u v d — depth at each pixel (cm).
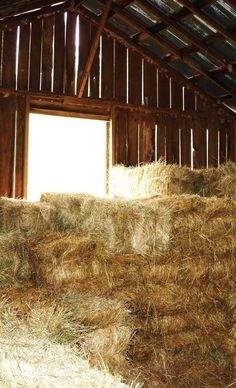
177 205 366
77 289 317
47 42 642
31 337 226
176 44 665
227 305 378
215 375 356
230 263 380
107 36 680
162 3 598
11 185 605
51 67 642
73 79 652
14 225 351
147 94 700
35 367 185
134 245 355
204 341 367
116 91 680
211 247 374
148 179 516
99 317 282
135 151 683
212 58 650
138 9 625
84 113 658
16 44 625
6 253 329
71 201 365
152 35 652
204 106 738
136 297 339
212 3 560
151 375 336
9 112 613
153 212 360
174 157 709
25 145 616
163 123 707
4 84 613
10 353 198
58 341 253
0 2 553
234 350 369
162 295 351
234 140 751
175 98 719
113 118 673
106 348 279
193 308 364
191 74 710
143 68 702
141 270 347
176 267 359
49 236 337
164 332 352
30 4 600
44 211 357
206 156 732
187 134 722
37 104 632
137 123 689
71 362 195
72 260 317
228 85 694
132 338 340
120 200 372
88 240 326
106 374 185
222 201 383
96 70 671
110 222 353
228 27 588
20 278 331
